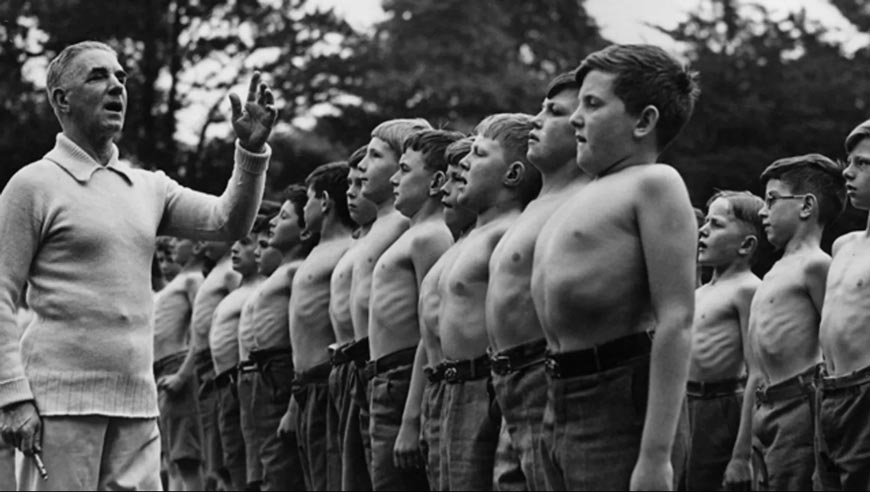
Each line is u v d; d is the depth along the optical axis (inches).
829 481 497.7
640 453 369.1
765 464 536.7
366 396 574.9
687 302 370.3
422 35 1412.4
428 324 511.2
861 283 490.0
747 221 581.0
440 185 538.6
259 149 448.5
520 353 434.3
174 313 836.0
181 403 812.0
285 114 1413.6
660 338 368.8
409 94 1371.8
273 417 682.8
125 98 447.2
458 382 486.9
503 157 487.8
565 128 436.5
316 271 637.9
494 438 481.7
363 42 1438.2
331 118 1401.3
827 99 1209.4
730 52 1258.0
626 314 378.3
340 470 605.3
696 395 579.8
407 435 526.9
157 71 1435.8
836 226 1014.4
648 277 374.3
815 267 528.4
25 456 434.6
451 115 1354.6
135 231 441.4
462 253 490.6
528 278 434.0
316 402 632.4
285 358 681.6
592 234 379.2
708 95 1194.6
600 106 384.8
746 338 567.8
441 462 492.1
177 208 457.1
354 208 599.8
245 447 738.2
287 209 681.6
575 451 381.4
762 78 1209.4
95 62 441.4
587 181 438.0
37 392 431.8
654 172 375.6
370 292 570.9
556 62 1445.6
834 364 494.0
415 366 527.2
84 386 432.5
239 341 717.9
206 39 1440.7
